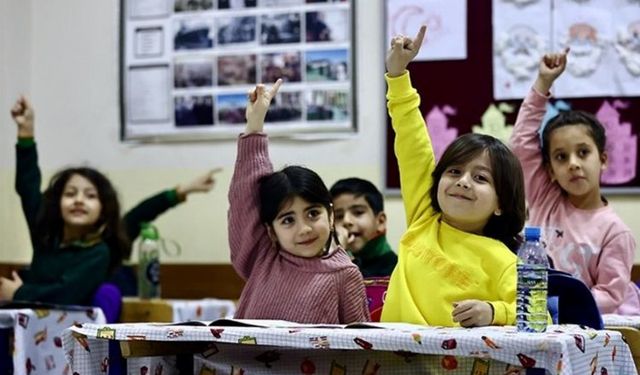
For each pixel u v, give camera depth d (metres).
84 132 3.98
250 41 3.84
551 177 2.67
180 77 3.90
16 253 3.90
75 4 4.02
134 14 3.96
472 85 3.57
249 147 2.09
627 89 3.46
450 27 3.60
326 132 3.73
